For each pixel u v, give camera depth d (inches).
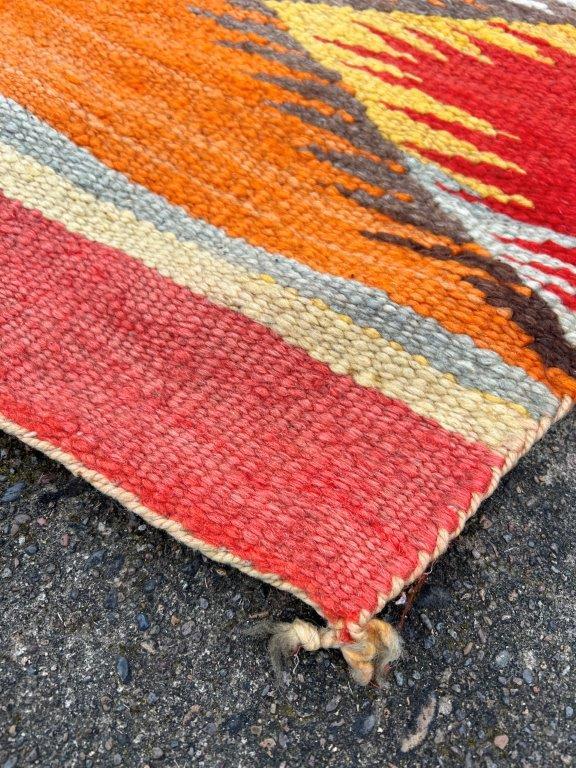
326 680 14.2
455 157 19.6
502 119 20.5
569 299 17.2
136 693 13.9
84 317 16.1
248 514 14.3
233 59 20.4
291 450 15.0
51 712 13.7
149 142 18.6
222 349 16.0
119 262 16.8
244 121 19.3
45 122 18.3
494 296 17.0
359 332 16.3
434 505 14.6
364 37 21.7
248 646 14.4
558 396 16.0
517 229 18.4
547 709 14.2
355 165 19.1
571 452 16.7
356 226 18.0
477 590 15.1
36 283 16.4
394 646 13.6
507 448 15.3
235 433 15.1
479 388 15.8
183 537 14.2
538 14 23.3
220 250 17.2
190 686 14.0
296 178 18.6
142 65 19.8
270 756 13.6
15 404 15.1
